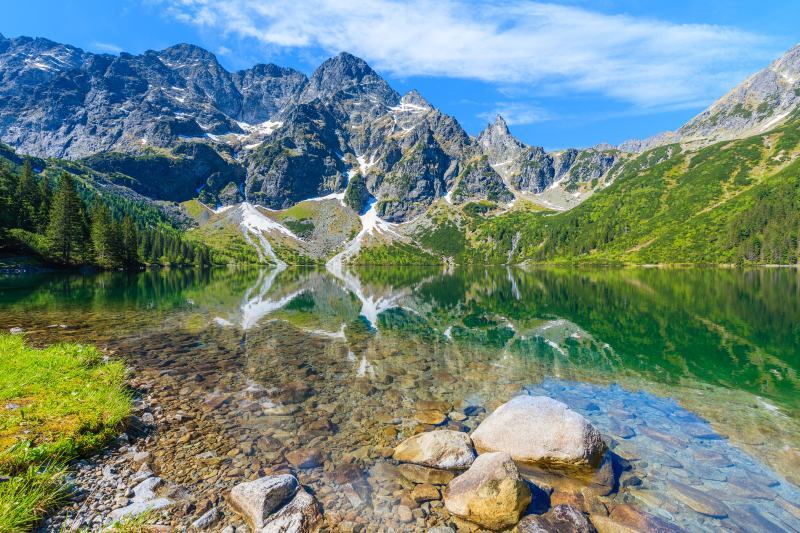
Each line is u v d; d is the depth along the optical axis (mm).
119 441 10625
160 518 7789
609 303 47781
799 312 38312
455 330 31375
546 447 10703
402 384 17391
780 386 17516
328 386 16906
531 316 38969
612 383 17922
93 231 110500
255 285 82312
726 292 56875
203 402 14391
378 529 8039
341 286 85938
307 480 9633
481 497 8523
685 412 14578
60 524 7305
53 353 16406
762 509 9023
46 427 9914
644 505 9133
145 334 26172
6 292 47875
